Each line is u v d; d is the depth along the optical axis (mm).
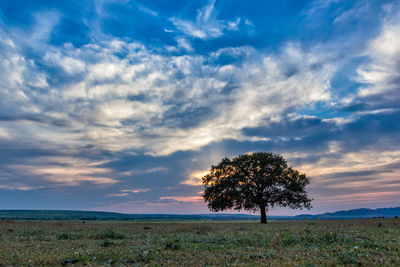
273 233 16734
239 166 44656
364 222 26344
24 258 9664
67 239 16516
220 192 45875
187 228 24547
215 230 21578
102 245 13117
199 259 9156
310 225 25484
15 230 22375
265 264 8109
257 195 44375
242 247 11570
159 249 11188
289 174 44531
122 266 8375
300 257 8922
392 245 10305
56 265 8727
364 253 8961
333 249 10156
